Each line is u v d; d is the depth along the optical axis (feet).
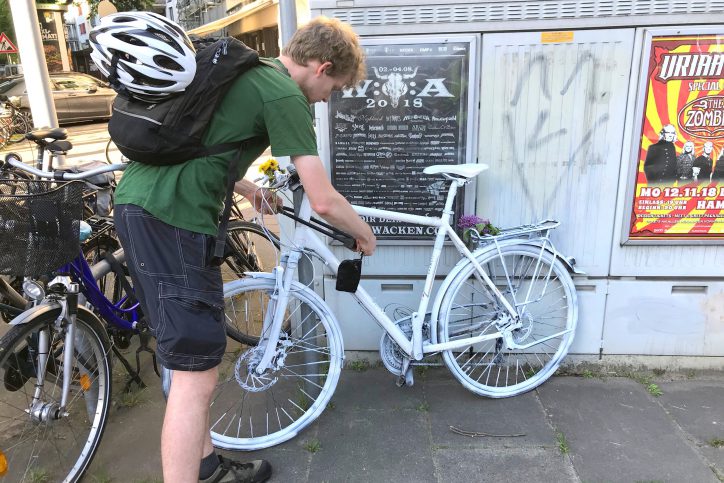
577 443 7.72
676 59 8.04
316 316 8.29
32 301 7.01
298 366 8.90
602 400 8.68
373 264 9.23
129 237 5.69
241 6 62.85
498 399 8.77
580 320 9.23
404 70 8.35
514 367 9.52
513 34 8.17
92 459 7.28
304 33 6.11
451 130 8.55
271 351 7.54
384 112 8.54
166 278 5.62
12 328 6.26
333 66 6.16
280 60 6.25
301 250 7.52
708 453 7.47
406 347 8.22
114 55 5.12
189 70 5.20
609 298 9.12
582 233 8.91
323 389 8.05
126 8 69.26
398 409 8.54
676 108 8.23
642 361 9.36
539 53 8.22
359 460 7.48
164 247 5.58
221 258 5.72
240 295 8.18
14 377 6.84
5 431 8.11
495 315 8.73
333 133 8.68
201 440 5.90
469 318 9.30
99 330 7.47
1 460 6.67
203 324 5.72
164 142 5.34
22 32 16.08
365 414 8.43
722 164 8.40
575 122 8.46
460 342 8.43
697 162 8.41
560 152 8.60
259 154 6.02
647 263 8.93
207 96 5.36
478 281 9.14
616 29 8.04
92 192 9.46
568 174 8.68
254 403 8.74
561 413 8.38
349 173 8.86
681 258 8.87
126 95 5.44
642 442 7.71
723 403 8.52
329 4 8.21
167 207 5.52
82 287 7.89
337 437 7.95
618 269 8.99
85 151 32.91
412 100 8.46
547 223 8.80
